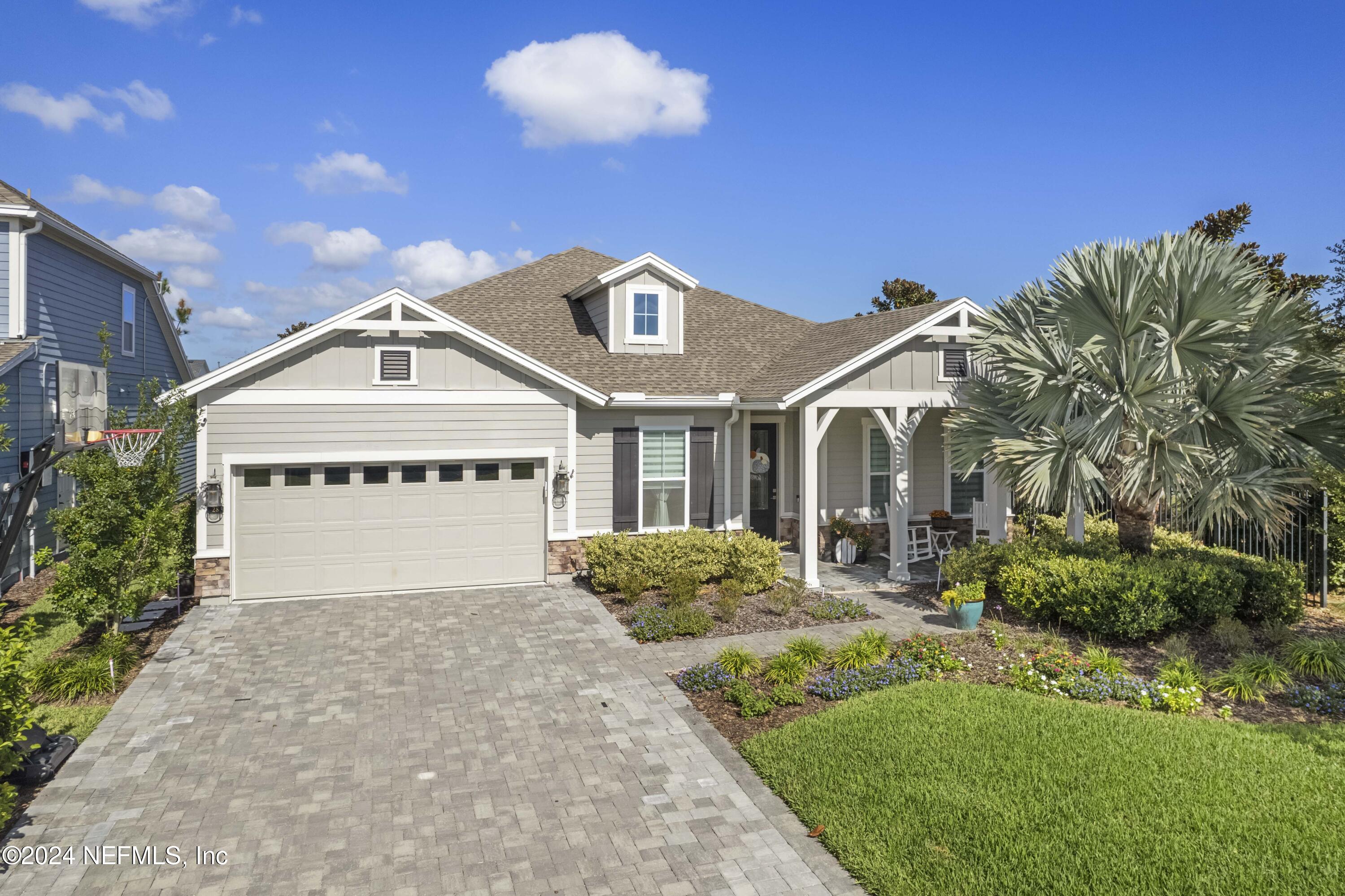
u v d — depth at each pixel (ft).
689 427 55.36
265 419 45.60
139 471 38.19
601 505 53.06
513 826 22.57
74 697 31.94
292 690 32.89
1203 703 31.12
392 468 48.08
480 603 46.50
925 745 26.23
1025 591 41.42
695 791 24.62
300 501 46.75
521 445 50.01
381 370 47.26
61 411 55.77
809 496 50.93
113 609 36.27
